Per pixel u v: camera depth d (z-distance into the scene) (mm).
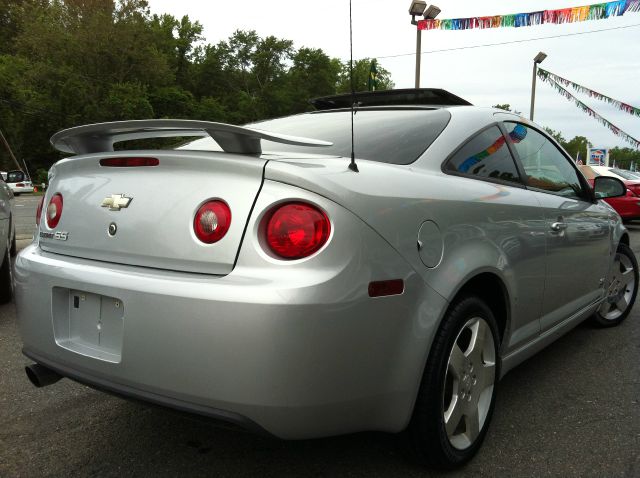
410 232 1928
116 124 2092
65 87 53469
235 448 2400
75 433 2535
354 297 1729
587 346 3793
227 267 1751
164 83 64188
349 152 2361
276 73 74375
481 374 2303
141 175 2006
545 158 3246
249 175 1803
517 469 2230
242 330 1655
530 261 2643
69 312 2088
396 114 2738
